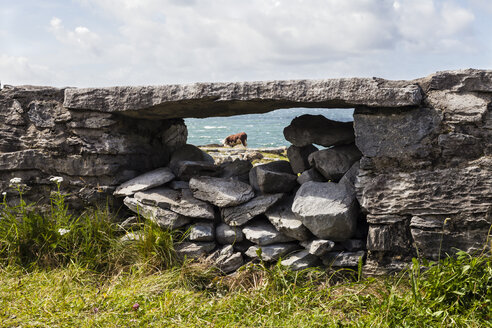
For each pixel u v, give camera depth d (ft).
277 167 13.87
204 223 12.84
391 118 11.32
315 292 10.66
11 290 10.69
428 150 11.12
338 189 11.97
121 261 12.26
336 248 11.98
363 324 8.99
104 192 13.79
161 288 10.93
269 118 424.46
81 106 13.46
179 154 15.30
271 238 12.12
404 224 11.38
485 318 9.07
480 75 10.78
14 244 12.37
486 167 10.73
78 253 12.43
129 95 12.94
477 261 9.73
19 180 13.16
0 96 14.40
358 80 11.18
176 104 12.71
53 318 9.38
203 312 9.93
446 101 11.01
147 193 13.21
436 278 9.84
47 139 14.05
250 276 11.66
